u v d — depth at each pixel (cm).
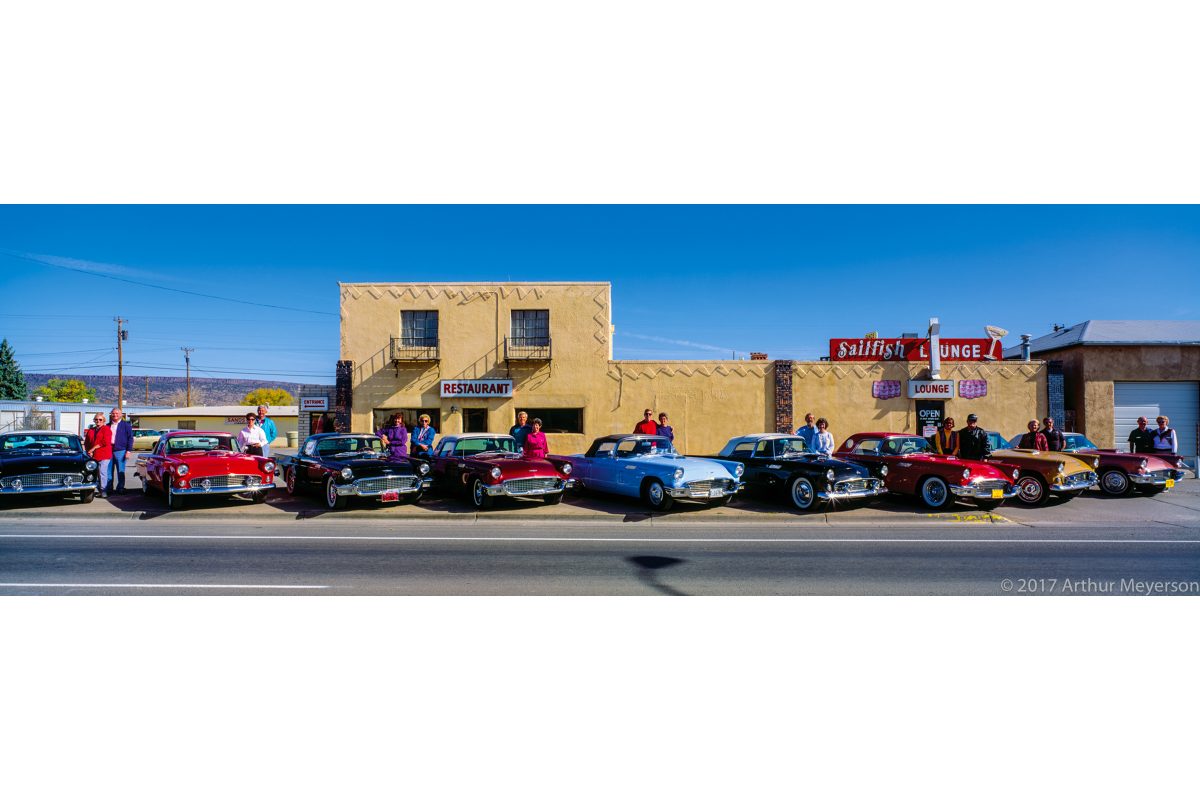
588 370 1986
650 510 1142
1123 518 1095
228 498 1262
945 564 757
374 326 1994
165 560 769
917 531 980
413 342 2000
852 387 1988
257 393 9550
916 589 651
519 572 715
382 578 687
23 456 1156
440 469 1248
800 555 805
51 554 801
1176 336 2061
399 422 1391
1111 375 1978
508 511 1129
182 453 1195
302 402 2117
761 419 1980
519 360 1969
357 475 1109
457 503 1211
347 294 1995
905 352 2003
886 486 1212
